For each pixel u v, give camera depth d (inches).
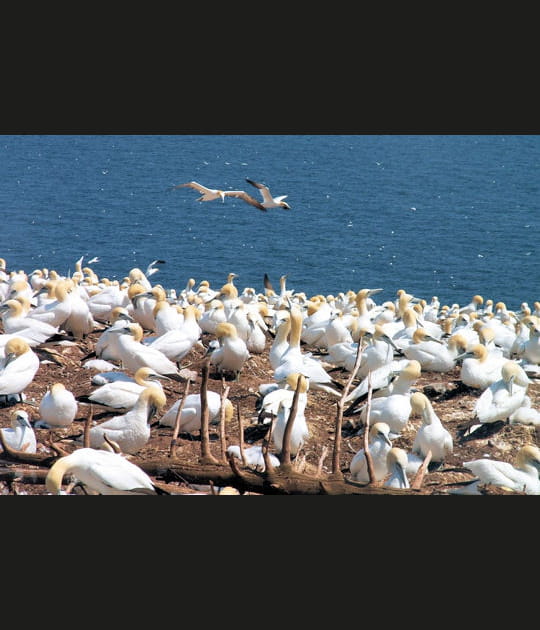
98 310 948.6
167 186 4658.0
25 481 489.7
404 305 1076.5
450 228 3420.3
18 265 2642.7
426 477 549.3
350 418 630.5
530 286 2472.9
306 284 2464.3
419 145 7249.0
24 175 4926.2
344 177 5196.9
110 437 542.3
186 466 483.2
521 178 5182.1
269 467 463.5
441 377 758.5
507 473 506.9
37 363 646.5
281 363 709.3
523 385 626.2
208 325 888.9
